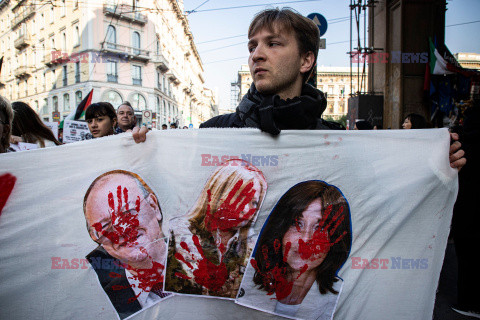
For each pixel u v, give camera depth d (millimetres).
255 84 1264
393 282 1258
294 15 1258
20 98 34750
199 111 67938
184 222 1229
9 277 1187
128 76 27625
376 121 8219
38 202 1219
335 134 1259
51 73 29406
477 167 2488
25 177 1221
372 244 1253
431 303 1271
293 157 1241
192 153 1254
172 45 37750
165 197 1242
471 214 2504
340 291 1223
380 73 8578
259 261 1210
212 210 1228
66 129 4910
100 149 1254
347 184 1252
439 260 1280
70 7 26516
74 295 1201
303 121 1240
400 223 1262
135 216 1235
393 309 1254
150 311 1204
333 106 53688
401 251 1271
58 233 1215
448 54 7664
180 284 1208
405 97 7660
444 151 1282
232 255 1213
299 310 1204
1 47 38531
